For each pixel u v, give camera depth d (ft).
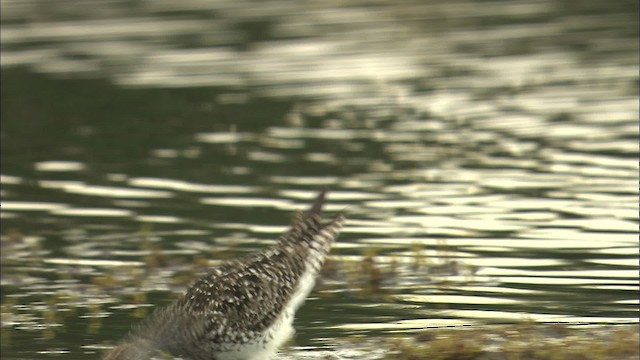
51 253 49.08
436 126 68.74
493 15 96.89
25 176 61.05
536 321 39.86
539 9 98.94
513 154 62.59
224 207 55.01
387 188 57.31
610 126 67.15
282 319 35.60
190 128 69.82
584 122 68.23
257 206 55.06
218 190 57.77
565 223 51.19
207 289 34.99
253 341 35.04
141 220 53.26
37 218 54.03
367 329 39.78
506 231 50.39
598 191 55.72
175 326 34.47
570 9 98.48
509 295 42.93
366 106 73.46
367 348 37.73
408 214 53.16
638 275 44.62
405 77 79.87
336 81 78.95
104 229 52.19
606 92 74.49
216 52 86.17
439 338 37.68
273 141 66.74
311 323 40.50
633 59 82.12
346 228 51.34
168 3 102.99
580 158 61.46
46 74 81.66
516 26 93.20
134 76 80.79
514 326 39.27
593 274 44.88
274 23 94.58
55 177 60.85
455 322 40.22
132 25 94.58
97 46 88.07
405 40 89.25
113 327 40.45
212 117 72.08
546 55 84.17
